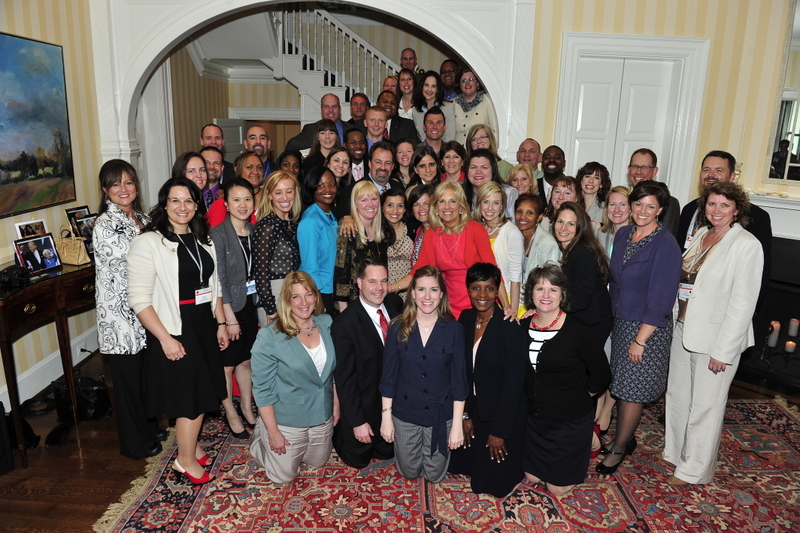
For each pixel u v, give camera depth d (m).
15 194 3.66
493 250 3.21
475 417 2.88
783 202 4.37
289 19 7.53
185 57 6.53
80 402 3.59
